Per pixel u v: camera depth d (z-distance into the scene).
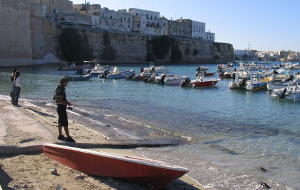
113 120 19.86
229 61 164.75
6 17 77.31
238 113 25.91
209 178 10.48
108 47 109.44
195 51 144.12
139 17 146.50
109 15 135.25
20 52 81.12
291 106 30.78
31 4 88.44
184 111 25.52
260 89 44.44
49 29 93.81
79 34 100.56
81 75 54.47
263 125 20.88
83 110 23.64
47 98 30.50
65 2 131.50
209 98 35.53
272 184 10.33
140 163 8.91
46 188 8.25
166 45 127.94
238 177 10.65
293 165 12.31
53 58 94.69
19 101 23.94
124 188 8.89
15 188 8.07
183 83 47.09
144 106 27.50
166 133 16.72
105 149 12.90
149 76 53.38
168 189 9.36
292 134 18.09
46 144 10.73
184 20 174.88
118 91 39.41
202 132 17.80
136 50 119.50
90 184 8.91
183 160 12.30
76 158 9.84
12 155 11.01
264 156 13.44
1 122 15.19
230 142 15.67
